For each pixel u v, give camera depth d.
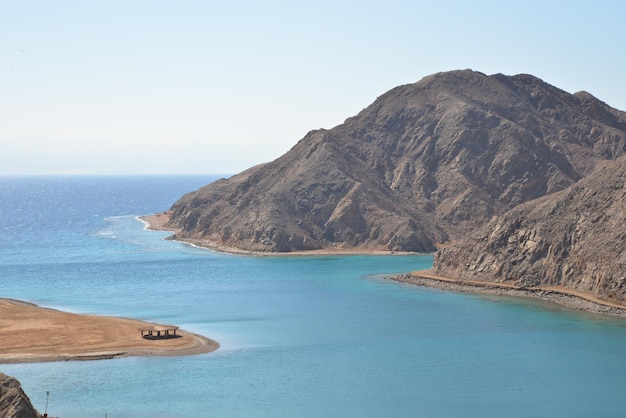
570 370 96.62
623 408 82.62
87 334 116.44
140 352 106.56
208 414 80.81
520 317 130.62
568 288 150.12
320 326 123.69
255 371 96.81
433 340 113.38
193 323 126.25
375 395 86.94
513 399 85.56
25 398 61.56
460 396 86.56
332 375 95.00
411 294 156.75
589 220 153.88
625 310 132.75
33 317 128.12
